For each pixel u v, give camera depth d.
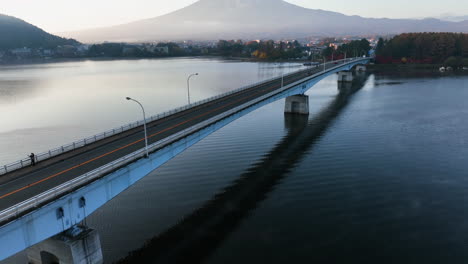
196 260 33.09
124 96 129.25
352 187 47.78
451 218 39.59
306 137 72.44
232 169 55.25
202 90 139.88
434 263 32.31
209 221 39.84
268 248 34.81
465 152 60.50
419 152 61.03
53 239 29.42
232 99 73.81
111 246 35.12
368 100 114.12
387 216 40.22
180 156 61.41
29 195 28.11
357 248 34.59
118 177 32.91
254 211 41.97
